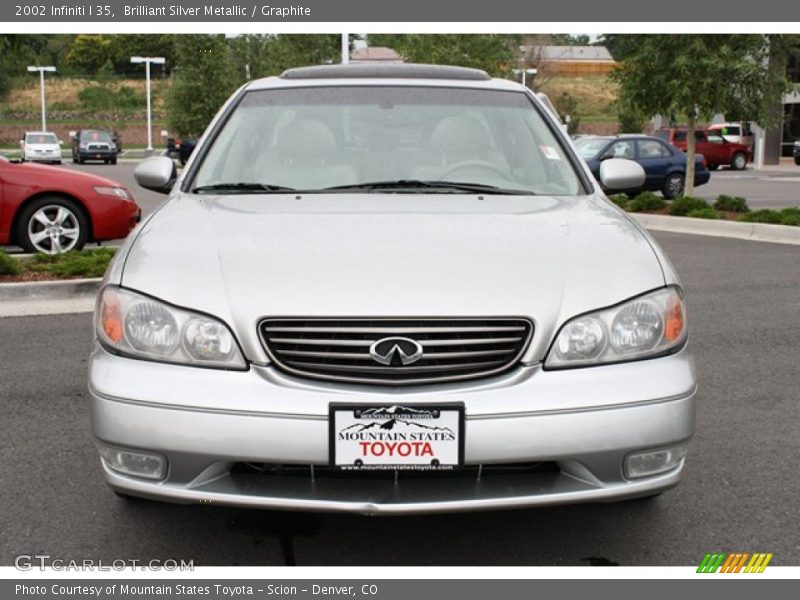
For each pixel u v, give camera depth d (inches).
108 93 2876.5
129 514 134.4
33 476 148.9
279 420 105.5
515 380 108.3
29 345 235.0
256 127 165.3
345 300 109.5
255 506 107.1
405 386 107.3
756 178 1195.9
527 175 157.8
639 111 612.1
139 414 108.3
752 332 252.1
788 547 124.8
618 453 108.7
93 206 368.5
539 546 125.1
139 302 113.9
